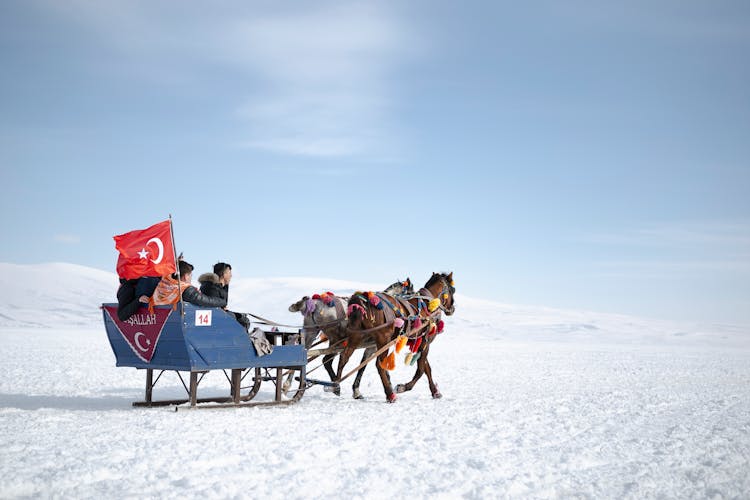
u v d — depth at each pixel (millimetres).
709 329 91875
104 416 10156
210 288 11406
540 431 10180
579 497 6629
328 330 13352
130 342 11477
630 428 10773
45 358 23766
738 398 15578
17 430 8703
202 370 10844
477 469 7418
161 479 6500
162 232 10477
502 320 89250
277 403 12016
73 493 5969
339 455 7867
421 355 14086
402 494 6359
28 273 99625
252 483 6512
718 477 7605
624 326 91000
